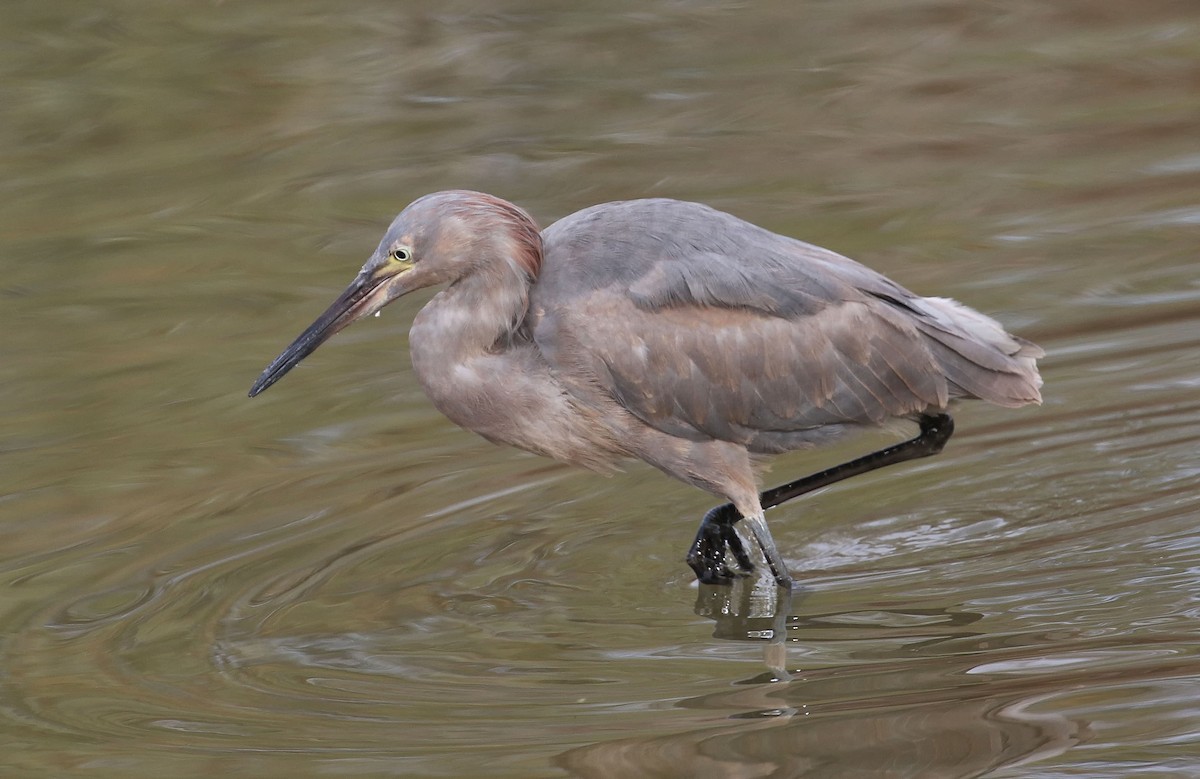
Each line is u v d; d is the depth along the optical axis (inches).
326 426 521.0
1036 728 320.5
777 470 499.2
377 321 603.5
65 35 828.0
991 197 650.8
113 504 472.7
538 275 410.3
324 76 785.6
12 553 445.7
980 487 465.7
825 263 410.6
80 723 351.3
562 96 762.2
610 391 406.6
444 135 729.6
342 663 378.6
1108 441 478.6
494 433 421.7
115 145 731.4
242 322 585.6
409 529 454.9
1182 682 335.0
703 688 355.9
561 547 447.2
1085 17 834.2
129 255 639.1
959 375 406.9
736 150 703.7
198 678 372.5
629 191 663.1
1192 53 776.3
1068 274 579.8
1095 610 380.5
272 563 435.8
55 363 564.4
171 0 860.0
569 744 329.1
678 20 849.5
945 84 765.9
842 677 356.5
